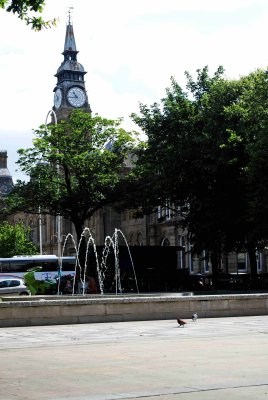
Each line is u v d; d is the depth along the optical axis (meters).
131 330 19.06
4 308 20.94
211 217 45.03
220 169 44.19
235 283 47.66
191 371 10.52
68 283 47.59
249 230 43.94
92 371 10.76
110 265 50.44
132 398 8.13
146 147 50.44
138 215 52.28
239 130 41.75
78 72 118.06
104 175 50.69
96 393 8.60
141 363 11.67
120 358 12.50
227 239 46.91
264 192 38.56
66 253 105.81
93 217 94.88
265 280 45.47
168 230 76.75
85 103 118.00
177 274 51.88
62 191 52.59
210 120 43.78
